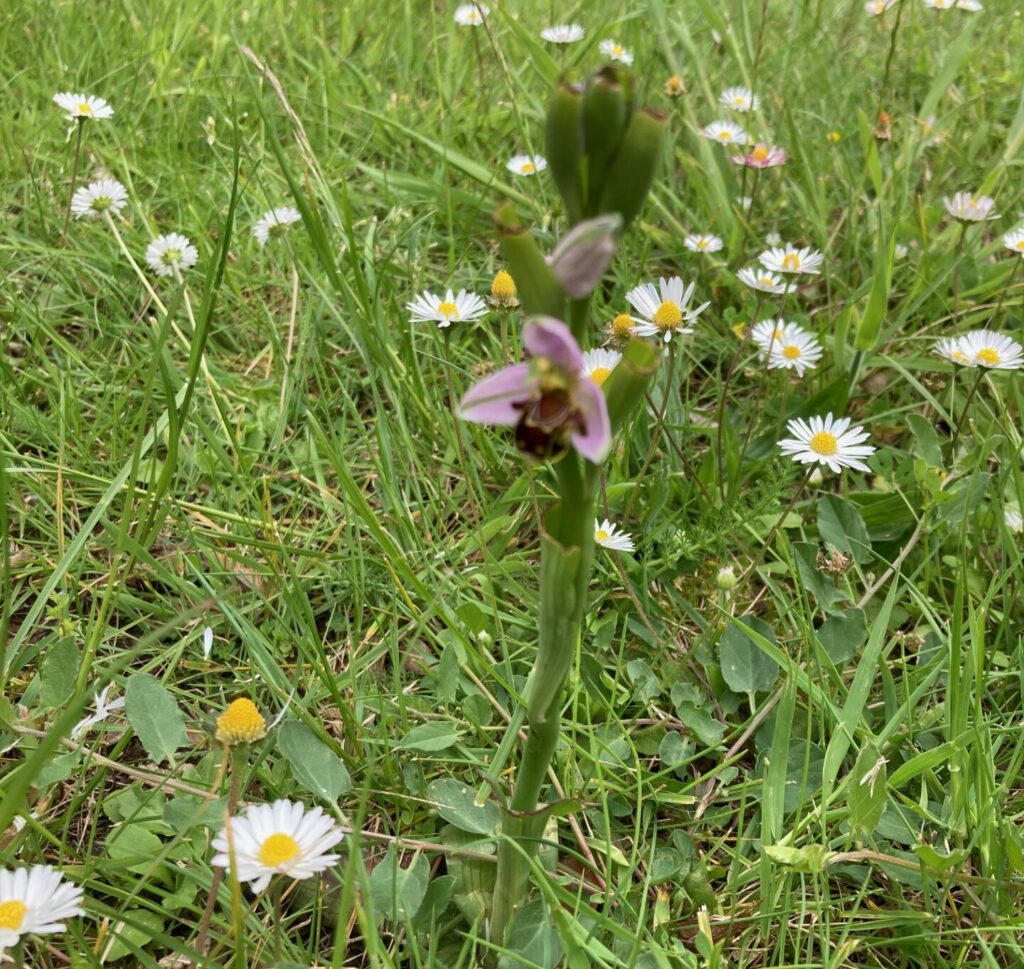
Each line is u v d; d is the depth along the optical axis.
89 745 0.25
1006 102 0.55
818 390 0.37
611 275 0.42
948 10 0.56
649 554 0.30
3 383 0.34
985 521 0.31
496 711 0.26
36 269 0.40
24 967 0.19
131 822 0.21
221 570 0.29
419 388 0.34
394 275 0.41
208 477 0.33
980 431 0.36
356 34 0.61
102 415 0.33
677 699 0.26
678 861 0.22
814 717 0.26
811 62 0.59
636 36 0.54
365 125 0.51
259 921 0.20
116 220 0.44
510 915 0.20
